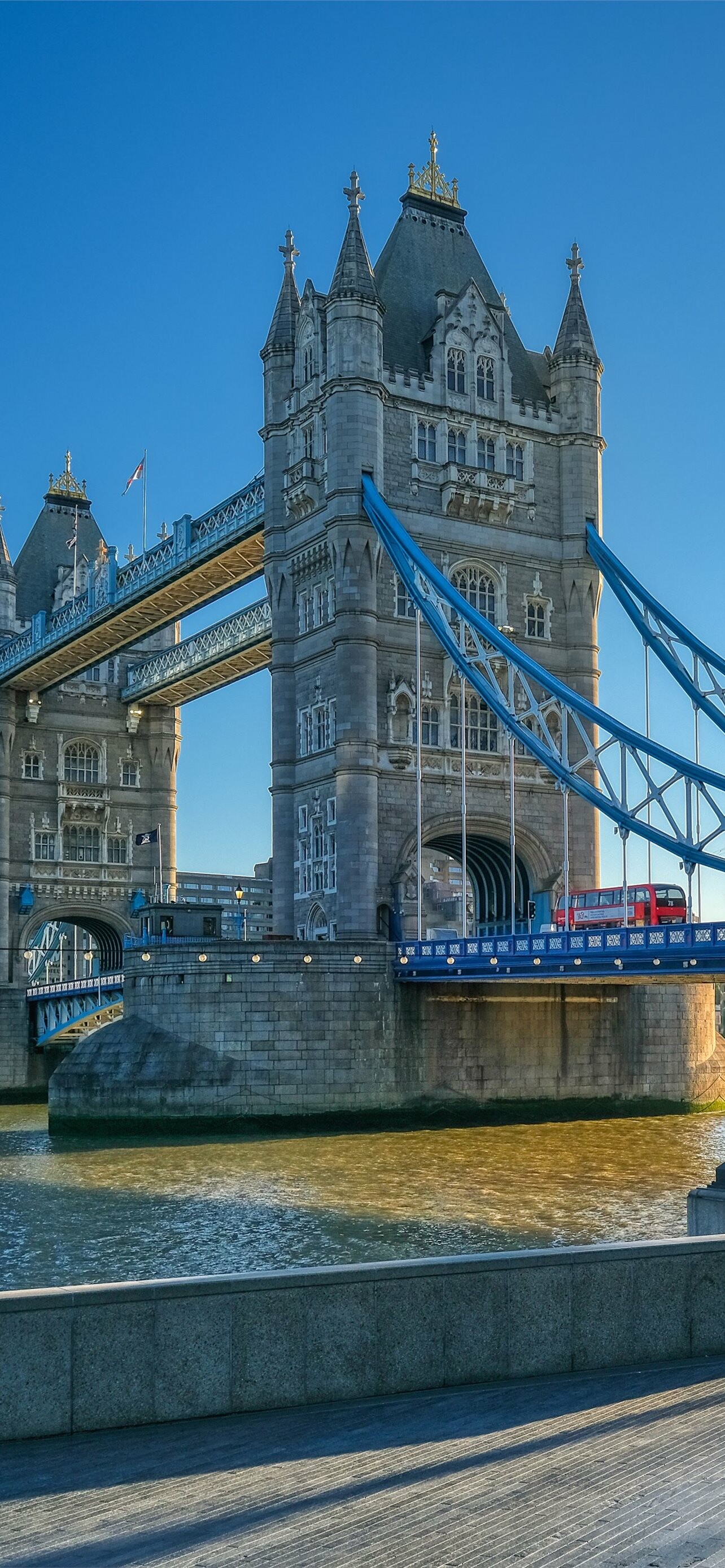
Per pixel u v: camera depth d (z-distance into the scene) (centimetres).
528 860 7644
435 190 8250
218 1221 3972
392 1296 1431
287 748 7488
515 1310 1477
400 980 6631
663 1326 1544
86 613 9288
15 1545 1047
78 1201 4388
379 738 7125
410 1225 3825
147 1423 1332
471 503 7531
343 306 7238
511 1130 6394
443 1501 1116
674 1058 7369
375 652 7106
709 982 6494
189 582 8631
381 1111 6531
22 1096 9919
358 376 7169
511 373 8000
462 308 7788
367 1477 1175
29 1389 1298
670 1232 3641
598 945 5544
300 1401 1387
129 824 11056
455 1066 6731
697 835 5747
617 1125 6612
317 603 7400
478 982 6762
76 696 10975
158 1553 1030
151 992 6612
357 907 6894
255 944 6462
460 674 7050
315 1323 1401
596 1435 1269
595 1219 3853
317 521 7375
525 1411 1345
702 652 6831
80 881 10762
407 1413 1352
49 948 13138
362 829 6944
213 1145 5916
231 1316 1373
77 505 11731
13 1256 3534
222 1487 1159
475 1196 4294
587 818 7738
